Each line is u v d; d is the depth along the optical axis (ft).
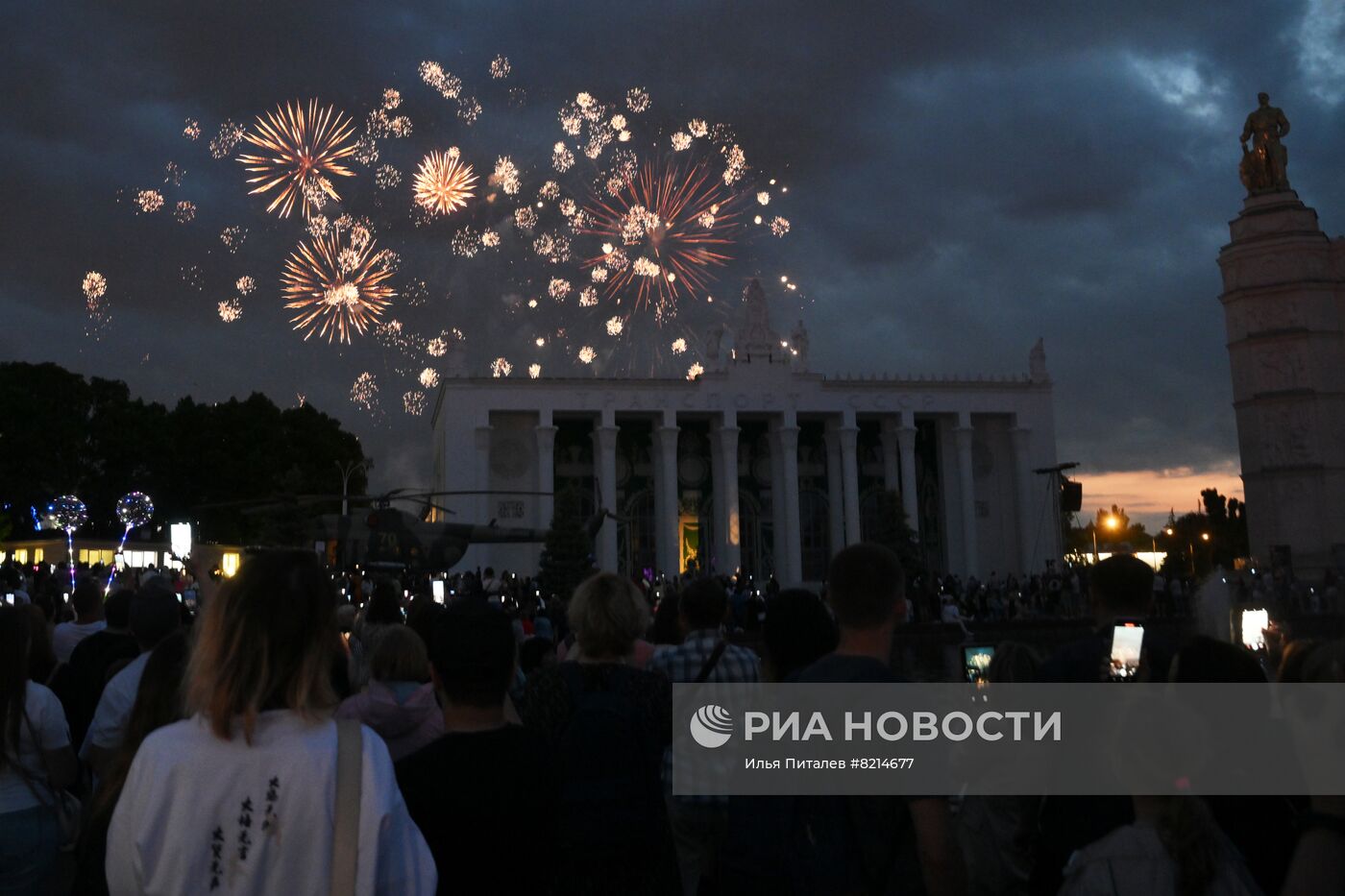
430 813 14.35
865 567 16.28
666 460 280.92
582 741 18.42
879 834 15.25
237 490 286.87
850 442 288.71
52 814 20.68
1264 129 167.02
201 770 11.70
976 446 307.37
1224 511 376.68
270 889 11.51
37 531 257.75
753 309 292.40
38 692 21.07
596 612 19.75
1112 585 20.44
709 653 22.49
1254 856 15.46
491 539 80.28
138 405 293.02
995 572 292.61
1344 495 157.89
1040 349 304.50
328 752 11.91
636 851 18.28
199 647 12.25
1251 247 164.86
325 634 12.50
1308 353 160.86
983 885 21.07
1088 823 17.37
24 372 277.64
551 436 277.23
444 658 15.24
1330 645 14.30
